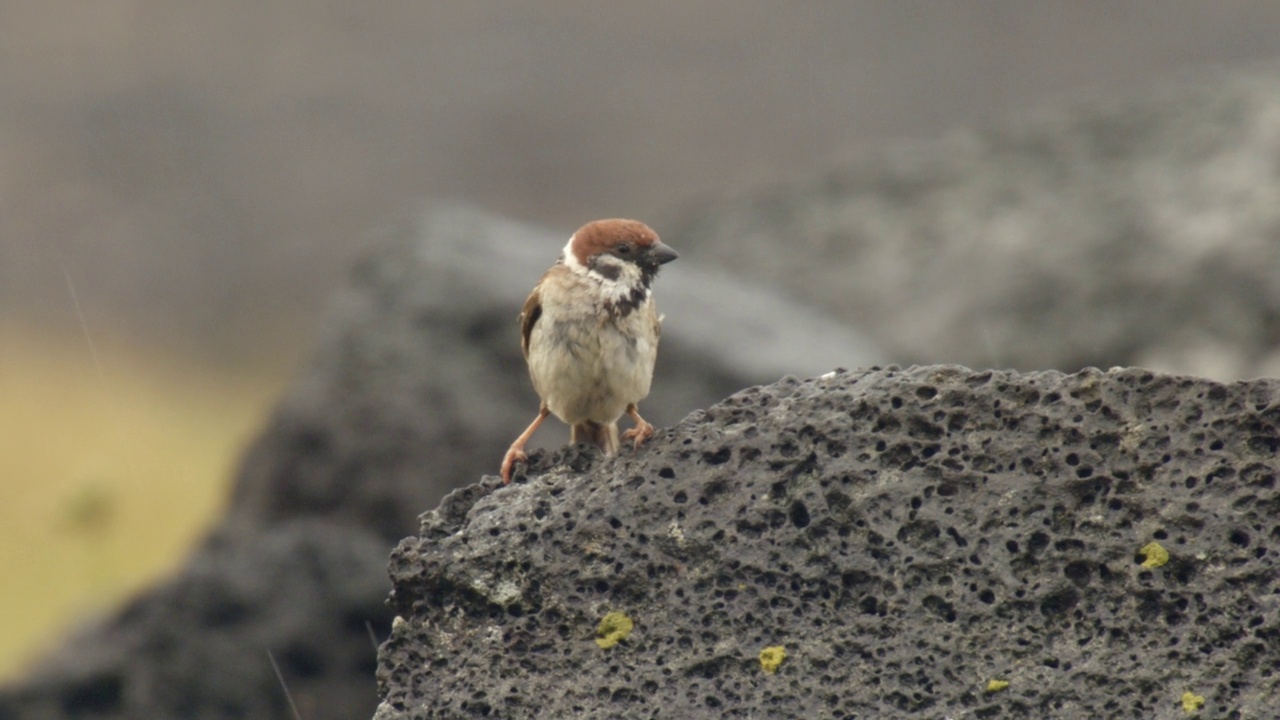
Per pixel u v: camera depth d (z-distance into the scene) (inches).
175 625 450.6
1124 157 674.8
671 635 242.7
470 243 534.9
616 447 338.3
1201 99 696.4
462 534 254.1
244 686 445.1
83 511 585.9
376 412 484.4
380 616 457.1
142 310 1144.2
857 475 243.4
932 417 244.1
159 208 1233.4
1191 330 581.6
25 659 512.4
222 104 1314.0
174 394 939.3
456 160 1312.7
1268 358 563.5
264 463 494.3
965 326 617.9
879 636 236.5
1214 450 233.1
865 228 688.4
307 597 454.6
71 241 1191.6
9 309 1111.6
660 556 246.5
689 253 707.4
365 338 498.3
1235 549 228.5
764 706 235.9
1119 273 608.4
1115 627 230.4
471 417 480.1
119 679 449.1
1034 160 697.0
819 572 241.0
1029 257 633.0
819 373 502.6
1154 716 224.5
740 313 552.4
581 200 1309.1
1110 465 235.9
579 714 240.1
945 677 232.7
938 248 663.1
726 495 247.8
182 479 708.7
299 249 1229.1
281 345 1123.9
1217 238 601.0
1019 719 228.7
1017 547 235.9
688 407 489.7
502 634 248.4
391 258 524.1
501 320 494.9
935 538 238.7
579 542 249.1
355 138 1312.7
